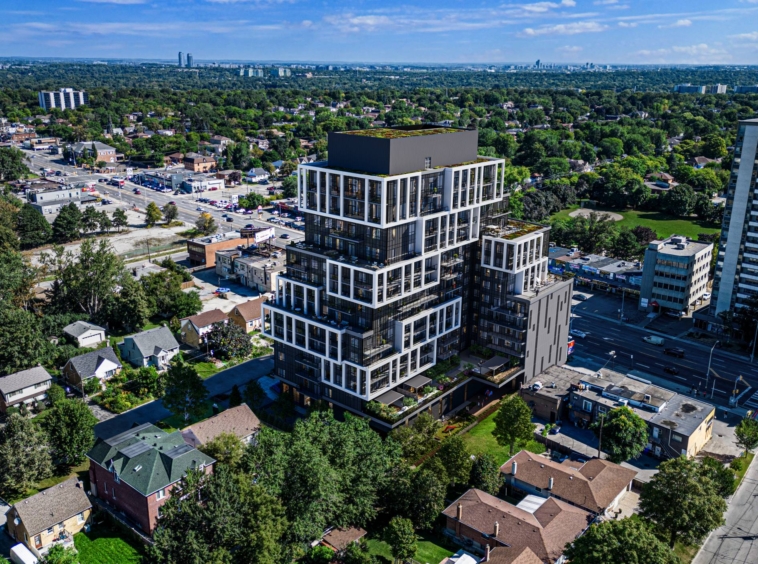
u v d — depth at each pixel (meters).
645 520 94.00
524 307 137.75
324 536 97.94
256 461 97.62
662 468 94.50
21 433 106.81
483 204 139.75
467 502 100.69
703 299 199.75
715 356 164.00
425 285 128.75
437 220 128.12
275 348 138.38
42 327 163.12
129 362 157.00
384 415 119.38
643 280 192.12
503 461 119.06
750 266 172.25
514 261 136.12
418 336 131.12
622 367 158.00
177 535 83.38
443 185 129.62
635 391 131.75
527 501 103.88
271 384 146.50
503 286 140.75
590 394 132.62
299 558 94.19
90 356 145.25
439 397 129.12
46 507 98.00
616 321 186.38
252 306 178.12
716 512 91.25
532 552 88.50
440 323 136.62
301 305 131.50
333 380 126.88
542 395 133.75
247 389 132.62
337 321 125.50
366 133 127.50
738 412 137.62
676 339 174.38
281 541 90.44
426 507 98.12
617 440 115.31
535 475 108.19
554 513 96.94
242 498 87.31
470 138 137.75
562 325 152.88
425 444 117.00
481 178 137.25
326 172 122.88
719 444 125.75
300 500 91.62
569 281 151.12
